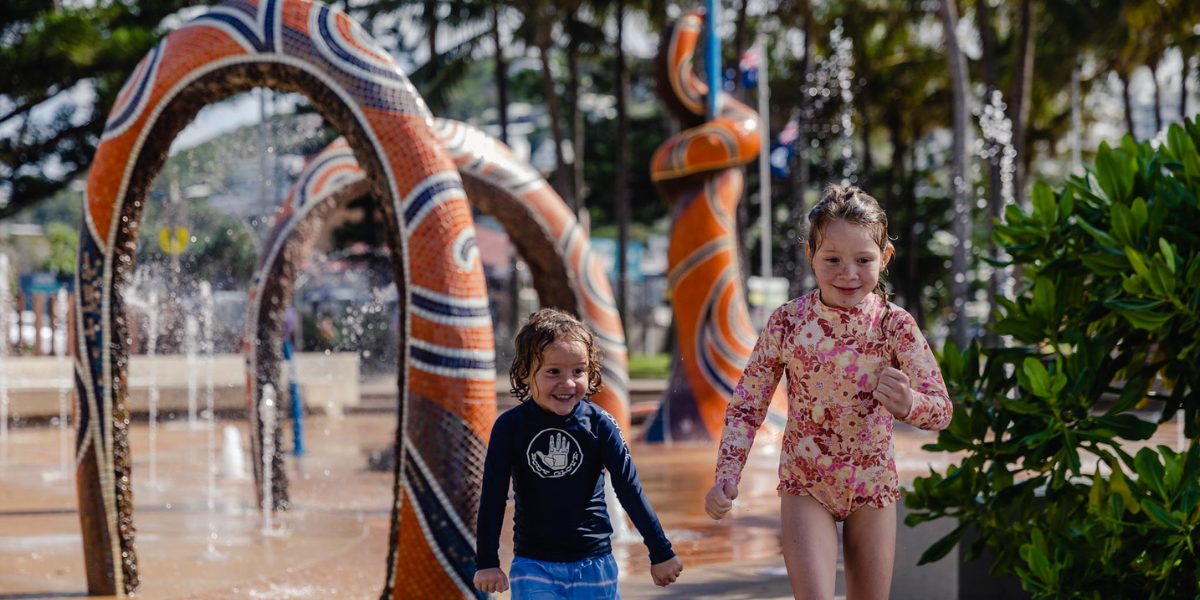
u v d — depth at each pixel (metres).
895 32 32.84
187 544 7.80
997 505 4.78
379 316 23.83
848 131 31.97
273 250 9.62
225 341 20.47
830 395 3.73
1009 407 4.64
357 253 28.47
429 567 5.25
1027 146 36.25
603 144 44.34
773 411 12.97
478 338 5.40
